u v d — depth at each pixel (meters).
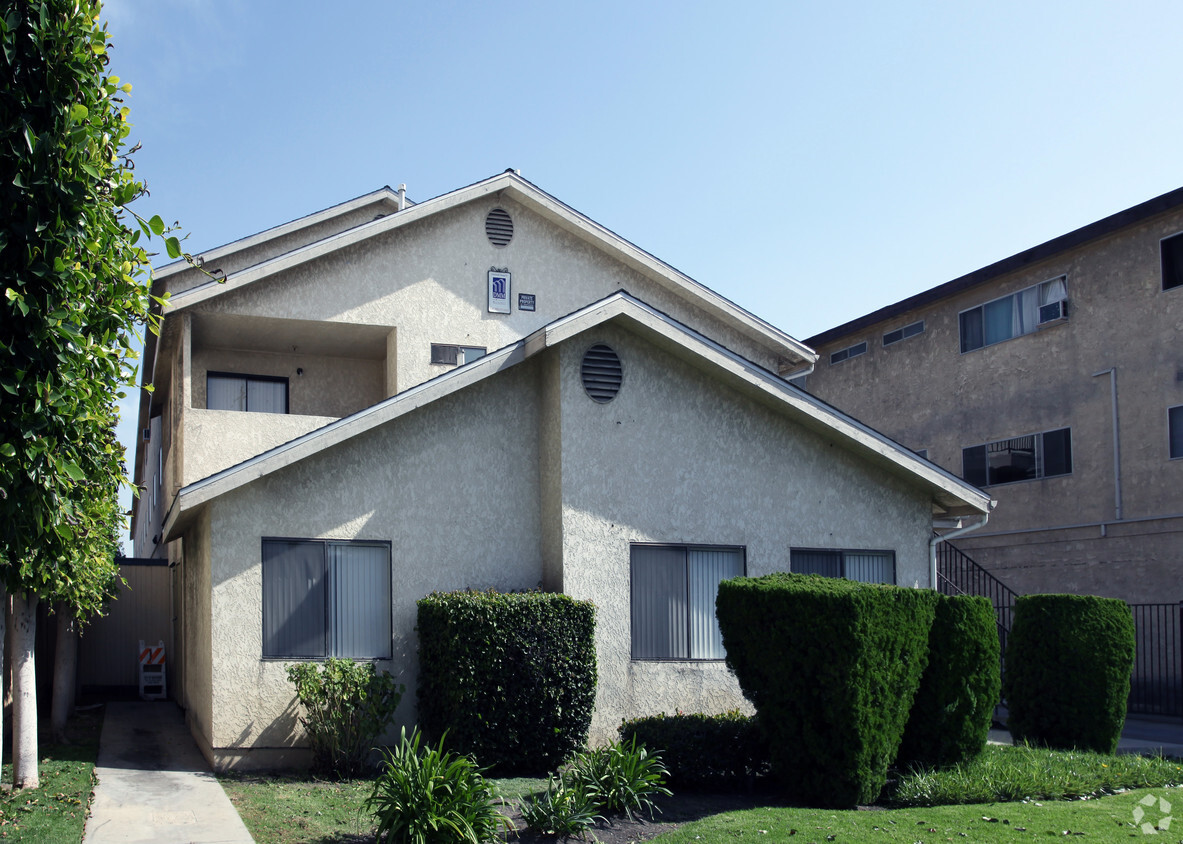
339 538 12.76
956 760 10.87
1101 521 21.34
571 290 19.33
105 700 20.17
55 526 6.82
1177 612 19.53
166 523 14.06
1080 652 13.41
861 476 15.26
